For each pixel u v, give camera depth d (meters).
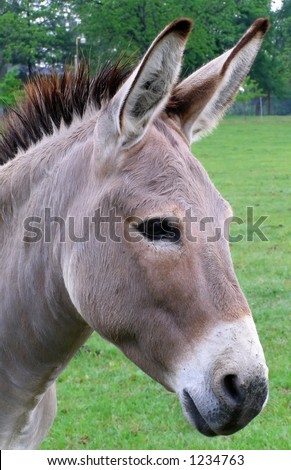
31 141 3.43
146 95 2.72
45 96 3.38
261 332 7.87
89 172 2.98
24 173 3.28
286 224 13.63
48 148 3.25
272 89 59.31
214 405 2.52
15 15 36.03
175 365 2.66
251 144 33.25
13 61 35.78
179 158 2.82
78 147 3.10
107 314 2.79
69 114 3.31
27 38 35.06
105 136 2.84
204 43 32.12
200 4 41.16
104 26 32.19
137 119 2.75
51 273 3.08
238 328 2.57
